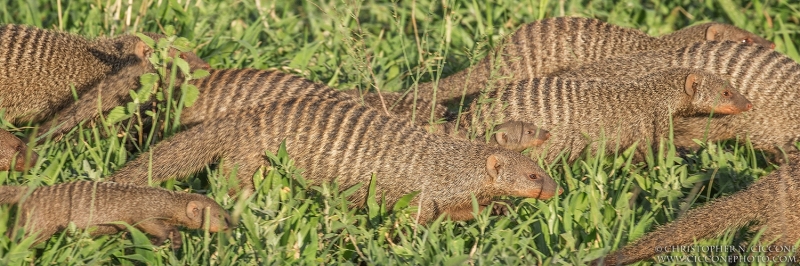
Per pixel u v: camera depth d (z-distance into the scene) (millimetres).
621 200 9328
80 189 8398
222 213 8562
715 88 11250
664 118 11273
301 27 14578
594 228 8945
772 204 8625
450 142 9727
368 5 15242
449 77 12500
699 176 9992
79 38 11867
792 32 13922
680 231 8602
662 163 10367
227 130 9695
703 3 14977
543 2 13758
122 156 9922
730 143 11906
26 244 7883
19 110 11391
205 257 8125
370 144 9617
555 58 12844
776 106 11633
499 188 9586
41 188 8312
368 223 9367
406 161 9547
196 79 10664
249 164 9656
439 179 9508
